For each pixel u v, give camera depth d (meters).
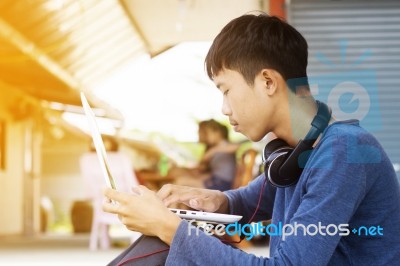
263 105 1.59
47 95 16.11
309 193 1.48
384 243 1.55
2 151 15.36
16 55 11.93
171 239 1.48
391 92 8.23
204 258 1.45
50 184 28.33
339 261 1.54
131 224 1.51
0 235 14.80
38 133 17.33
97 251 8.51
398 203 1.57
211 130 7.47
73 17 10.99
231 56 1.60
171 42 13.48
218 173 7.34
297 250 1.45
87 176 8.53
